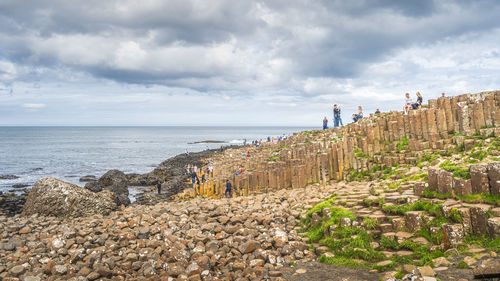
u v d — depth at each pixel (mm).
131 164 67375
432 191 11891
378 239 10906
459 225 9273
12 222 16484
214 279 9914
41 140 169000
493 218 8820
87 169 58750
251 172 26734
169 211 16703
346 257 10297
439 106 21891
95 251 11688
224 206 17250
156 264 10719
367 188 17203
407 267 7953
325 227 12250
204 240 12320
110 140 175500
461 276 7309
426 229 10227
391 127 22859
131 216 15828
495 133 17312
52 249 12195
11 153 90750
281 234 12648
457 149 18344
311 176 23875
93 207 20594
